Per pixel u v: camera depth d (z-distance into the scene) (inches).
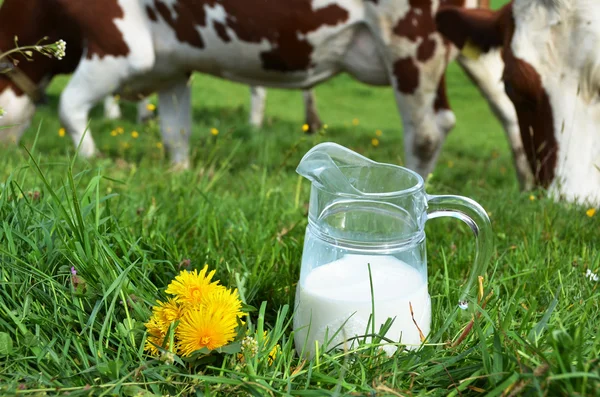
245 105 165.8
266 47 81.2
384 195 30.7
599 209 53.2
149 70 86.7
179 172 68.8
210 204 49.1
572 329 29.3
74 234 35.4
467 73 87.2
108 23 83.6
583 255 43.3
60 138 114.2
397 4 76.3
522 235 47.6
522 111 63.5
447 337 33.9
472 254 43.6
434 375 31.0
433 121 83.6
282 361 31.6
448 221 51.4
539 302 38.3
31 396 28.3
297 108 174.1
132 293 33.9
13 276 33.8
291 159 104.5
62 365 30.4
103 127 130.9
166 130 94.4
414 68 79.6
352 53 82.4
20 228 36.9
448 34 72.1
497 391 28.0
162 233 42.1
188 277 31.8
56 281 34.2
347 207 31.2
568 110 59.8
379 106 183.2
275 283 38.0
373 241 31.4
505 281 40.0
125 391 29.2
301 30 79.1
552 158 60.1
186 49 85.0
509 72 62.6
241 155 106.7
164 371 30.5
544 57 60.5
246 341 30.8
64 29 86.7
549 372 27.9
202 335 29.9
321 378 30.0
